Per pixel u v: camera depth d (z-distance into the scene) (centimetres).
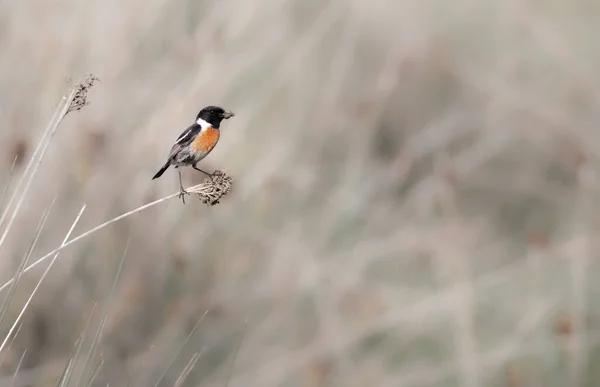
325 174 1337
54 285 909
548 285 1161
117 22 1158
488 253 1306
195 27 1295
